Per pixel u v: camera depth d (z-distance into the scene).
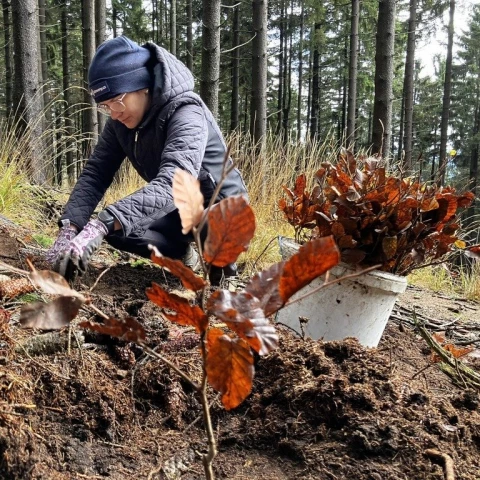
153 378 1.42
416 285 4.25
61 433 1.21
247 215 0.71
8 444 1.02
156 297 0.76
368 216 1.83
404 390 1.42
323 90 28.73
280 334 1.73
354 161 2.11
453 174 29.94
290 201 2.19
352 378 1.44
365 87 21.77
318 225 1.94
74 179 7.77
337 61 23.33
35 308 0.73
